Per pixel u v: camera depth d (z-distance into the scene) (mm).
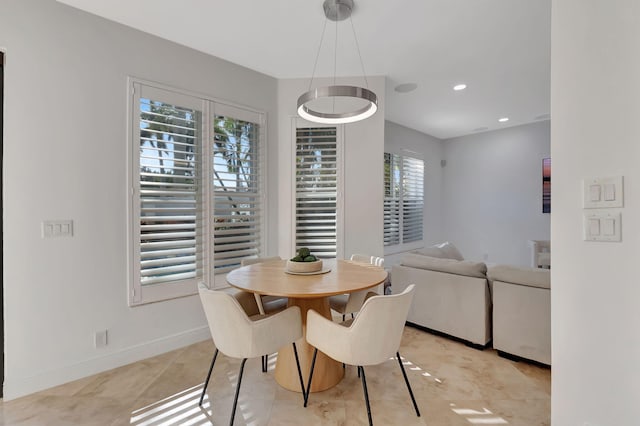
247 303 2240
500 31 2465
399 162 5395
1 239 1920
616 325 1048
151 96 2502
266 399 1902
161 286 2545
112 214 2316
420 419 1721
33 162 2010
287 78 3395
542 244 4691
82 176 2188
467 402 1877
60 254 2104
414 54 2848
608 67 1051
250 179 3205
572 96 1123
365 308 1479
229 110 2998
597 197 1070
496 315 2459
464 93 3820
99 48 2256
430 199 6164
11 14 1944
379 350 1532
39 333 2027
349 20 2322
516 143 5453
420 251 3355
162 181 2578
